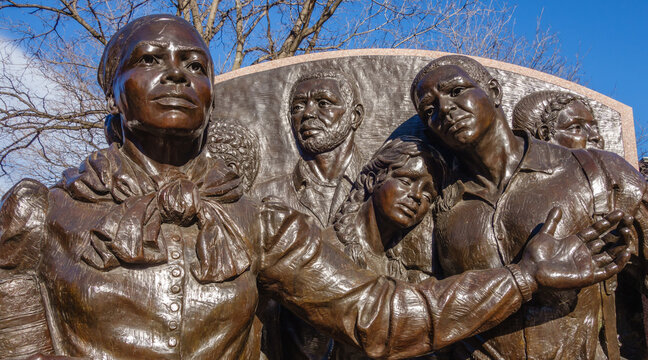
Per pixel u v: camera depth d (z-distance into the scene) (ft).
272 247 7.34
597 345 8.17
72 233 6.61
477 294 7.11
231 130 10.36
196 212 6.89
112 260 6.45
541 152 8.55
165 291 6.53
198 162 7.46
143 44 6.91
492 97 8.59
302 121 10.45
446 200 8.89
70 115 27.17
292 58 11.32
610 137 10.82
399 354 7.25
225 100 11.02
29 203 6.73
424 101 8.54
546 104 10.30
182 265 6.67
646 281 8.40
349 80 10.73
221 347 6.69
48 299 6.59
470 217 8.52
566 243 7.16
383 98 10.84
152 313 6.44
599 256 7.07
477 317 7.09
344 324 7.27
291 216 7.48
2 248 6.59
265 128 10.80
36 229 6.69
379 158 9.32
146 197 6.79
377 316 7.18
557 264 7.01
